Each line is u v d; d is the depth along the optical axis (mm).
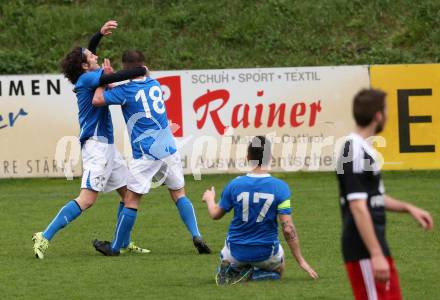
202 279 25875
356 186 16047
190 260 29109
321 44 62281
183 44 62500
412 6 65312
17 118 50781
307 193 45281
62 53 61594
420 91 50938
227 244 24719
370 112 16328
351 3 65562
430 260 28375
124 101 29969
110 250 30125
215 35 63344
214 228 35781
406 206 17141
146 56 61531
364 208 15906
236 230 24500
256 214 24109
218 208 24266
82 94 30188
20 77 50656
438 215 37906
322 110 51156
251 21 63938
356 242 16359
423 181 49344
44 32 63500
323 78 51094
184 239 33500
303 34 63188
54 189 48812
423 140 50938
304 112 51094
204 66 60656
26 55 61094
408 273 26312
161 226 36531
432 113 50906
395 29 63719
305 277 25844
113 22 31922
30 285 25312
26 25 64000
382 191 16625
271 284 24781
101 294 23984
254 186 24000
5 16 64938
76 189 48562
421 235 33031
